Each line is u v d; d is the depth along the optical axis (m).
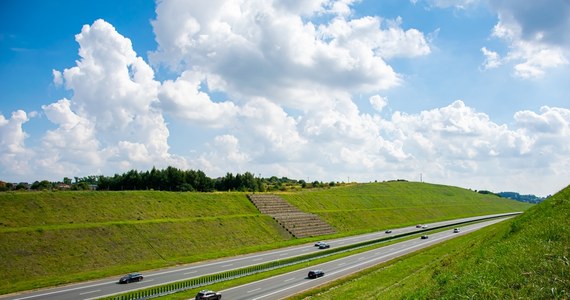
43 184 103.81
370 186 172.38
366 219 122.50
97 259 55.06
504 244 27.42
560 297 15.62
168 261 60.47
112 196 73.38
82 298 40.56
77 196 68.44
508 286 18.09
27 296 41.28
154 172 116.25
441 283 26.30
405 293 29.72
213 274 53.44
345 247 77.88
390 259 65.50
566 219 25.98
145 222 68.25
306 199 121.31
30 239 52.91
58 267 50.72
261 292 44.19
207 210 85.12
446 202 181.38
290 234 89.94
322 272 53.03
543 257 19.89
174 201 82.56
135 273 50.44
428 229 112.44
